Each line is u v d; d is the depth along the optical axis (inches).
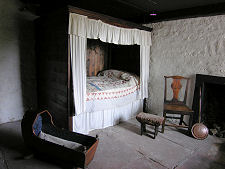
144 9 144.0
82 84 116.0
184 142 122.5
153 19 158.2
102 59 204.2
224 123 137.5
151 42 167.2
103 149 109.2
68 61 108.3
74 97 112.7
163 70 161.5
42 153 94.9
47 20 126.1
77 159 84.4
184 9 136.3
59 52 115.2
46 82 138.5
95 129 137.7
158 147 114.5
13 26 139.4
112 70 186.7
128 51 184.1
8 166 89.8
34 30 151.3
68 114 114.5
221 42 126.0
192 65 142.9
